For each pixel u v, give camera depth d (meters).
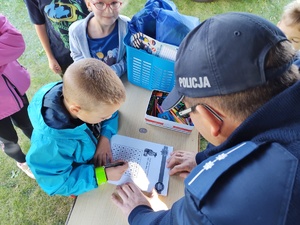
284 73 0.49
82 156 1.04
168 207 0.90
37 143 0.94
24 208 1.68
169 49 1.06
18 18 2.94
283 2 3.50
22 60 2.56
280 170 0.42
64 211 1.68
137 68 1.21
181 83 0.59
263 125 0.47
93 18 1.38
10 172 1.83
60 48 1.78
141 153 1.05
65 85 0.93
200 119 0.60
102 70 0.96
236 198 0.44
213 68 0.50
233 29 0.50
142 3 3.23
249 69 0.47
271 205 0.41
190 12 3.24
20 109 1.42
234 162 0.46
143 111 1.21
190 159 1.00
